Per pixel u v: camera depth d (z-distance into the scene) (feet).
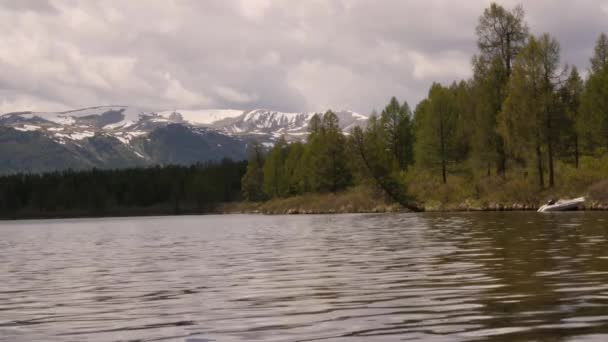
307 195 362.33
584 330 27.96
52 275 63.10
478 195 236.22
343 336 28.60
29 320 36.42
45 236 173.27
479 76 238.89
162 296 44.57
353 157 278.46
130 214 622.54
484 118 236.43
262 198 483.92
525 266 52.90
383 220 172.45
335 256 70.54
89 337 30.73
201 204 589.32
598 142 227.81
